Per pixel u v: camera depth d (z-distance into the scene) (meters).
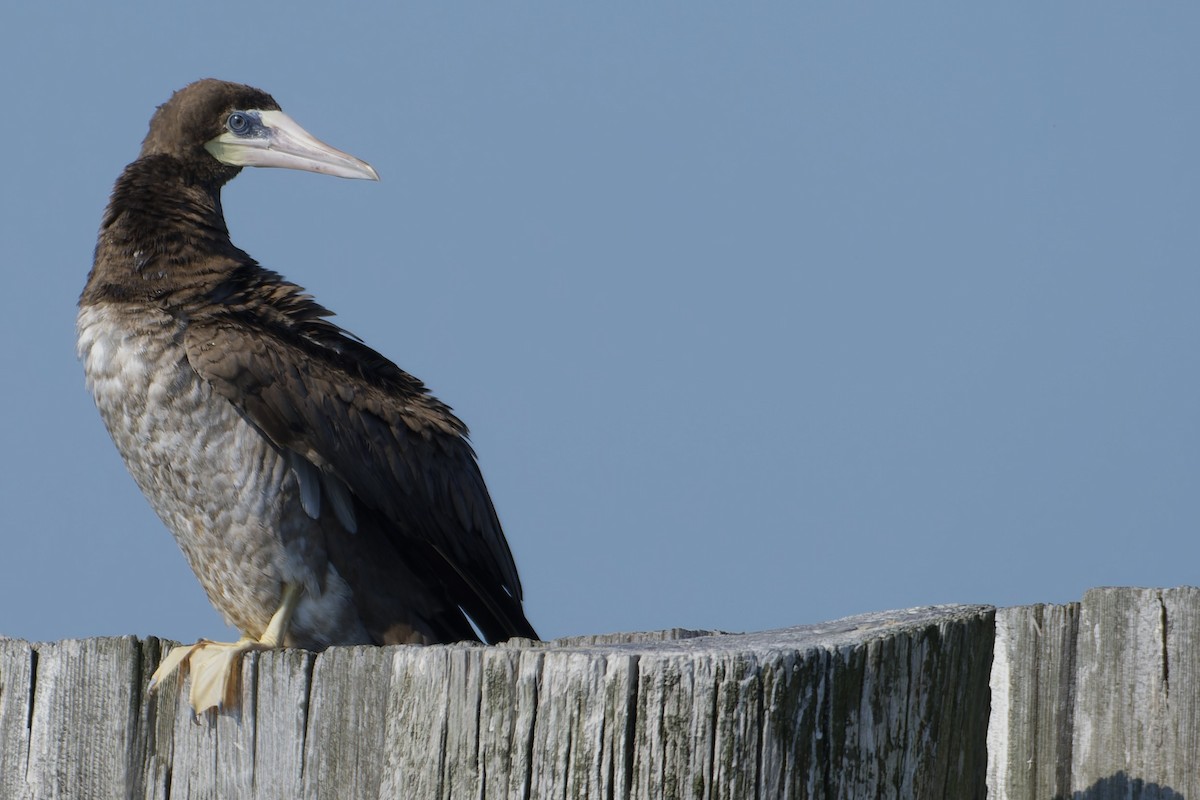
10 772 9.70
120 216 14.52
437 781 7.61
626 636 9.04
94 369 13.73
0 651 9.93
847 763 7.20
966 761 7.85
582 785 7.16
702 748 7.02
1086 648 10.29
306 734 8.47
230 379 13.36
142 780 9.29
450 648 7.75
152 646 9.51
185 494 13.80
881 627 7.57
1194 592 9.95
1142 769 9.94
